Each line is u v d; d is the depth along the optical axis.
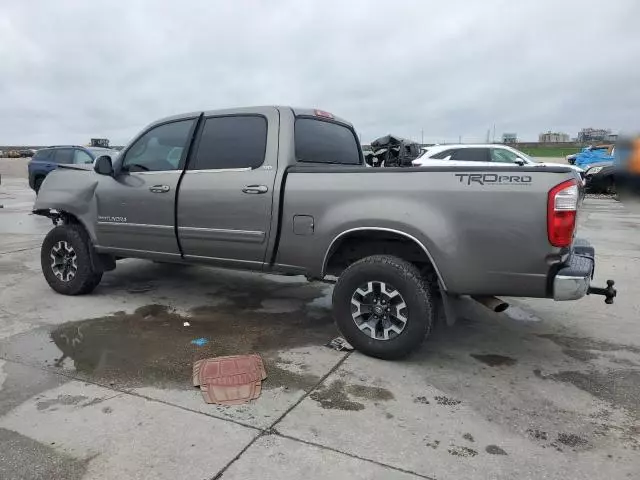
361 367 3.75
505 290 3.47
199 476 2.46
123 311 4.98
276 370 3.68
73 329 4.45
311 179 3.99
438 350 4.10
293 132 4.29
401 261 3.75
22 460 2.56
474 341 4.31
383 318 3.81
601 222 11.53
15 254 7.77
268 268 4.30
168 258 4.83
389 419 3.01
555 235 3.28
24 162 30.00
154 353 3.95
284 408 3.13
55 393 3.27
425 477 2.48
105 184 5.12
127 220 4.97
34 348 4.01
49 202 5.48
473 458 2.64
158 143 4.91
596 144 28.80
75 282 5.34
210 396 3.25
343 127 5.14
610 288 3.75
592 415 3.09
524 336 4.44
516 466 2.58
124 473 2.47
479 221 3.43
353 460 2.60
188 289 5.81
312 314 4.98
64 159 16.80
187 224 4.59
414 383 3.50
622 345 4.23
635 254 7.84
